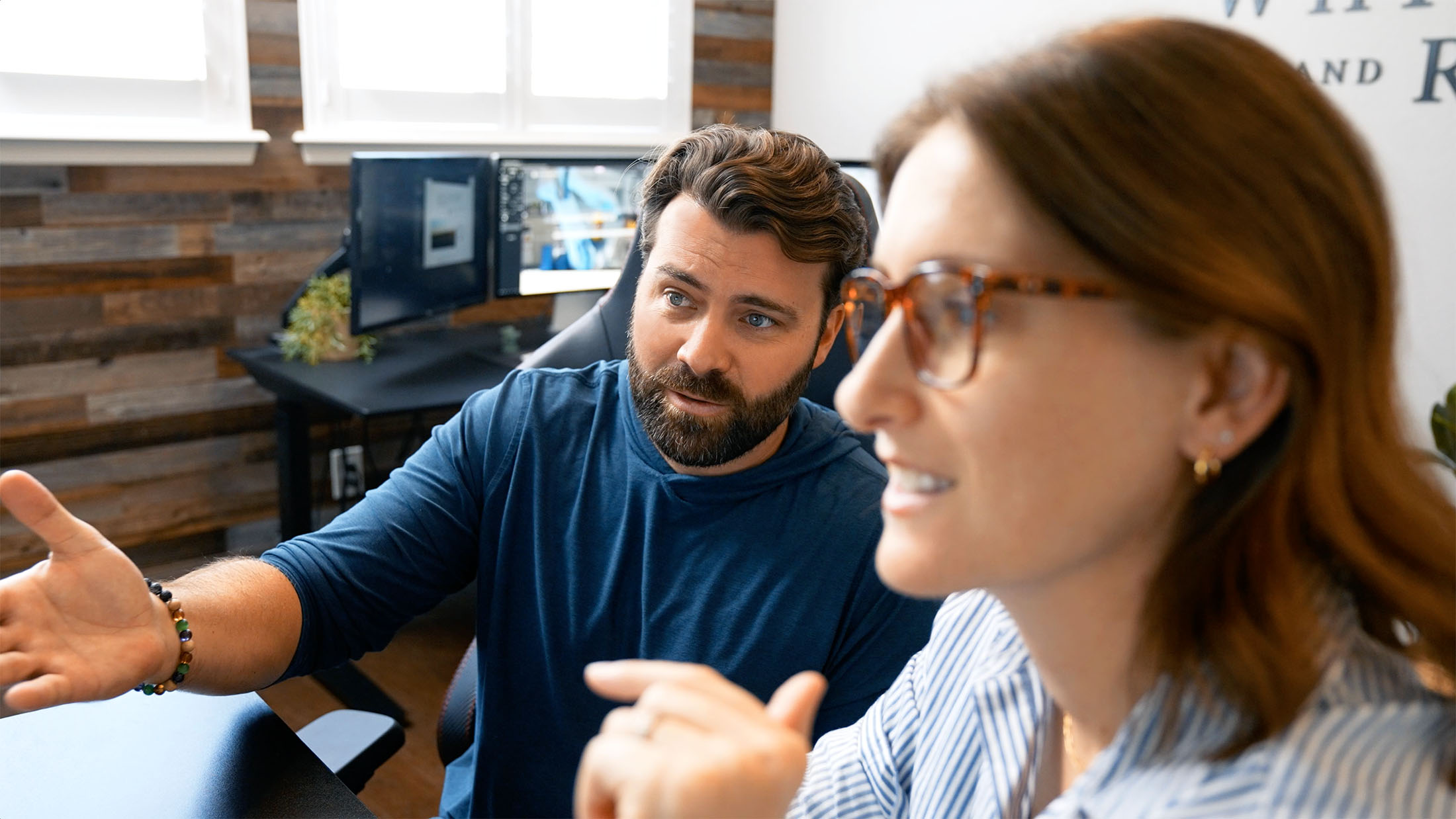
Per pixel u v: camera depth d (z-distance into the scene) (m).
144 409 3.15
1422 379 3.04
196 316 3.19
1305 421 0.49
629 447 1.27
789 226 1.12
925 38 3.99
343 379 2.85
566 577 1.27
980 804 0.71
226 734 1.04
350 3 3.37
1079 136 0.47
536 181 3.26
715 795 0.49
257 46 3.19
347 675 2.80
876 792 0.83
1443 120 2.94
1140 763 0.55
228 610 1.11
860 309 0.57
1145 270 0.46
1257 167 0.47
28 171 2.85
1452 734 0.50
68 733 1.03
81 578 0.97
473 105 3.70
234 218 3.21
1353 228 0.49
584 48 3.92
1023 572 0.53
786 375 1.17
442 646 3.01
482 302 3.30
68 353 3.00
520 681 1.29
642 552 1.25
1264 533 0.51
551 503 1.29
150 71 3.01
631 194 3.49
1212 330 0.47
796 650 1.19
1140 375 0.49
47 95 2.88
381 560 1.28
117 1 2.94
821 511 1.21
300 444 3.03
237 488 3.36
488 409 1.35
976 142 0.50
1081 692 0.61
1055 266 0.49
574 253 3.40
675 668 0.54
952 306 0.52
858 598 1.19
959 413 0.51
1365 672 0.53
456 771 1.37
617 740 0.51
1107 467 0.50
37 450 2.99
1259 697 0.50
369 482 3.56
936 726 0.79
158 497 3.22
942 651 0.80
